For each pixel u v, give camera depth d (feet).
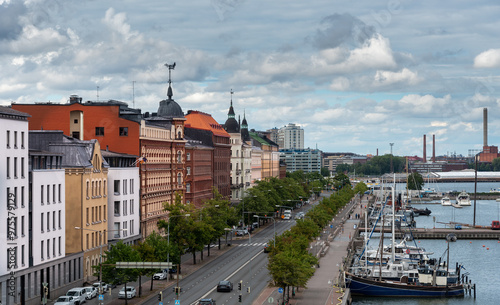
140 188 597.11
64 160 461.37
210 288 444.14
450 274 526.57
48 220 417.08
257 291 434.30
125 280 392.27
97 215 486.79
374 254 588.09
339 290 445.37
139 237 572.92
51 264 415.23
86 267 461.78
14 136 378.53
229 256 589.73
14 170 377.30
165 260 467.52
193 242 530.27
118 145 593.42
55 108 589.32
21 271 378.94
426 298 498.28
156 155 643.86
